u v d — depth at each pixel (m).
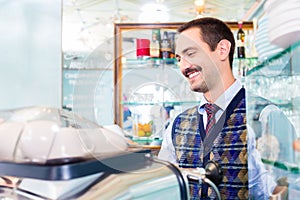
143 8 2.39
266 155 0.73
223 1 2.35
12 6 1.73
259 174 0.77
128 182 0.45
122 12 2.40
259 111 0.77
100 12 2.39
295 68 0.57
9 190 0.44
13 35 1.73
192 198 0.56
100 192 0.42
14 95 1.71
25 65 1.74
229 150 0.99
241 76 1.76
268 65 0.68
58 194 0.41
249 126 0.84
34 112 0.48
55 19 1.79
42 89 1.75
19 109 0.50
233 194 0.98
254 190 0.80
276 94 0.67
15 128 0.43
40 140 0.41
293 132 0.59
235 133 1.01
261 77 0.74
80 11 2.37
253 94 0.81
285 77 0.61
